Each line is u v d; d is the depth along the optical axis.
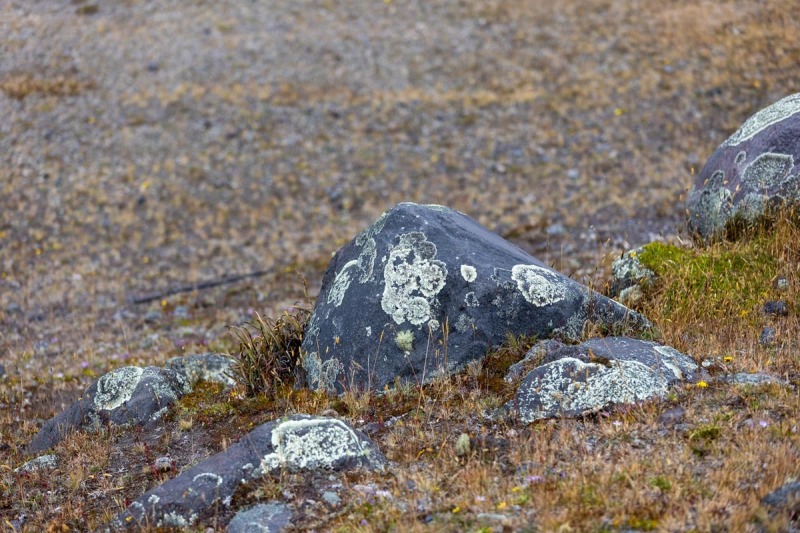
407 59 23.55
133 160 19.34
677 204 14.65
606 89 20.41
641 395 5.34
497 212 16.02
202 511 4.88
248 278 14.61
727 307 6.96
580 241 14.00
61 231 16.81
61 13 27.02
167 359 9.73
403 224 6.82
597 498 4.34
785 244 7.45
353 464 5.14
